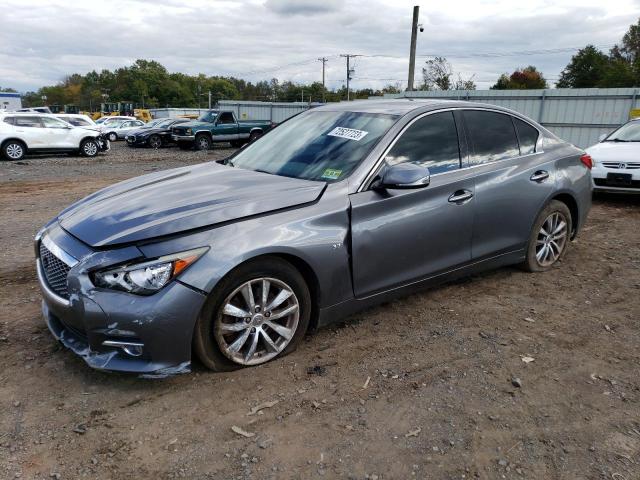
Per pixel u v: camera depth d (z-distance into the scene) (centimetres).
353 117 413
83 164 1698
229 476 235
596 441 263
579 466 245
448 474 239
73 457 246
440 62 5291
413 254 379
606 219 759
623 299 447
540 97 2145
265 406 286
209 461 245
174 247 283
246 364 318
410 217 370
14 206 890
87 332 283
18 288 455
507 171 438
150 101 12975
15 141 1827
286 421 274
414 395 299
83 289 279
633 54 7806
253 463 244
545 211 483
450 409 287
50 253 313
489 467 244
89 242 291
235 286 300
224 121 2445
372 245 353
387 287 371
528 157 464
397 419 277
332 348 351
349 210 341
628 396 303
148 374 281
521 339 370
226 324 304
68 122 2147
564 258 557
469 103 439
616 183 841
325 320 348
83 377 311
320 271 330
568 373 326
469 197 405
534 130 483
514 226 452
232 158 447
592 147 920
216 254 289
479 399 296
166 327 278
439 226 389
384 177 345
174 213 304
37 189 1109
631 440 264
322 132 410
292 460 246
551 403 294
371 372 322
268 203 320
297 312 330
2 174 1392
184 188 351
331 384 308
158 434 263
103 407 283
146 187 365
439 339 368
